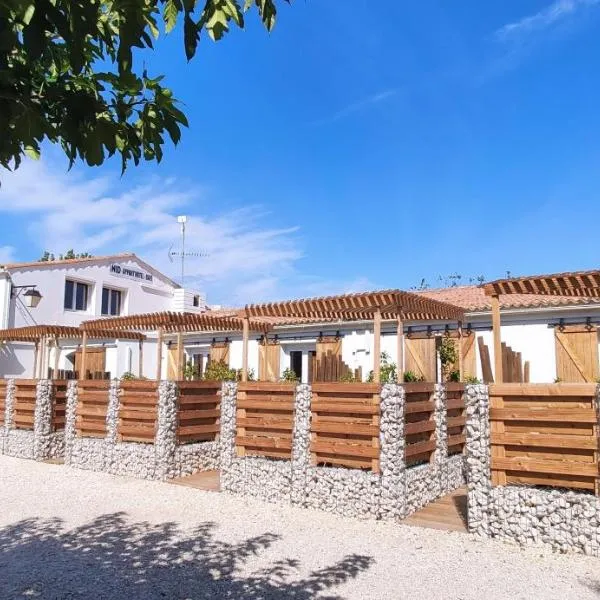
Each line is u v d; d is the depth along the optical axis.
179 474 11.34
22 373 20.67
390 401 8.52
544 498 7.03
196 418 11.84
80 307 22.88
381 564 6.37
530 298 14.70
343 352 17.48
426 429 9.30
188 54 2.15
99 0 2.06
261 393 9.94
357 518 8.44
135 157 2.62
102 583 5.79
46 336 15.85
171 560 6.50
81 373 14.29
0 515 8.58
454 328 15.54
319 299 9.96
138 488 10.50
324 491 8.86
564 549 6.83
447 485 9.86
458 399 10.66
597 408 6.86
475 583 5.80
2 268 19.78
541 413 7.18
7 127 2.08
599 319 13.58
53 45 2.47
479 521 7.45
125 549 6.92
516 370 13.37
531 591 5.58
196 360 21.56
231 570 6.18
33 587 5.68
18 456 14.11
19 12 1.76
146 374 22.58
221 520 8.29
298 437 9.34
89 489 10.41
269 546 7.04
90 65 2.70
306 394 9.39
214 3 2.44
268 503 9.38
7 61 2.04
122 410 12.05
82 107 2.19
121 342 22.08
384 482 8.37
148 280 25.81
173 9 2.43
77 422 12.86
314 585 5.74
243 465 9.88
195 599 5.38
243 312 11.10
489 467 7.48
